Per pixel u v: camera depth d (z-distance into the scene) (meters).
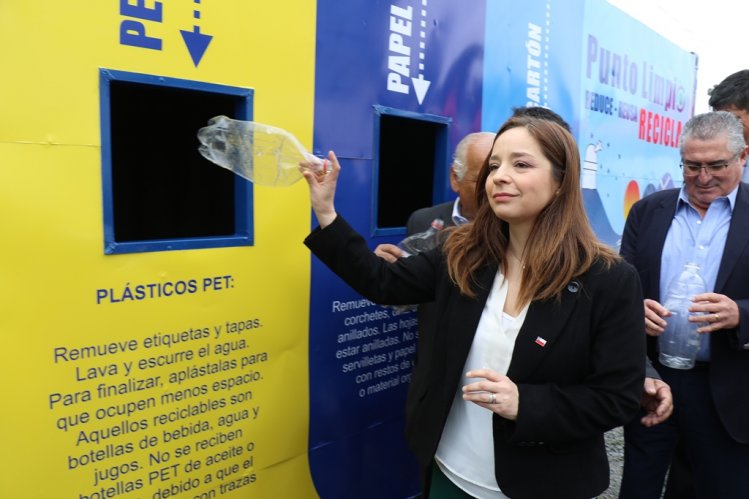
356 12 2.10
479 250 1.56
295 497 2.09
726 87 2.32
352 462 2.29
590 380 1.44
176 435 1.73
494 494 1.52
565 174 1.42
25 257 1.40
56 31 1.40
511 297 1.50
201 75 1.67
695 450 2.18
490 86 2.80
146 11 1.55
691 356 2.10
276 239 1.92
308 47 1.95
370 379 2.32
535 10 3.09
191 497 1.79
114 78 1.50
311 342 2.08
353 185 2.17
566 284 1.40
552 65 3.29
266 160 1.68
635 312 1.43
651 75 4.64
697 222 2.16
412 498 2.59
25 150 1.38
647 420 1.83
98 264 1.52
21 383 1.42
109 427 1.58
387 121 2.87
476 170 2.05
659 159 5.00
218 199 2.21
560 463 1.45
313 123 2.00
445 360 1.57
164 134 2.27
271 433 1.98
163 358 1.68
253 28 1.79
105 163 1.51
